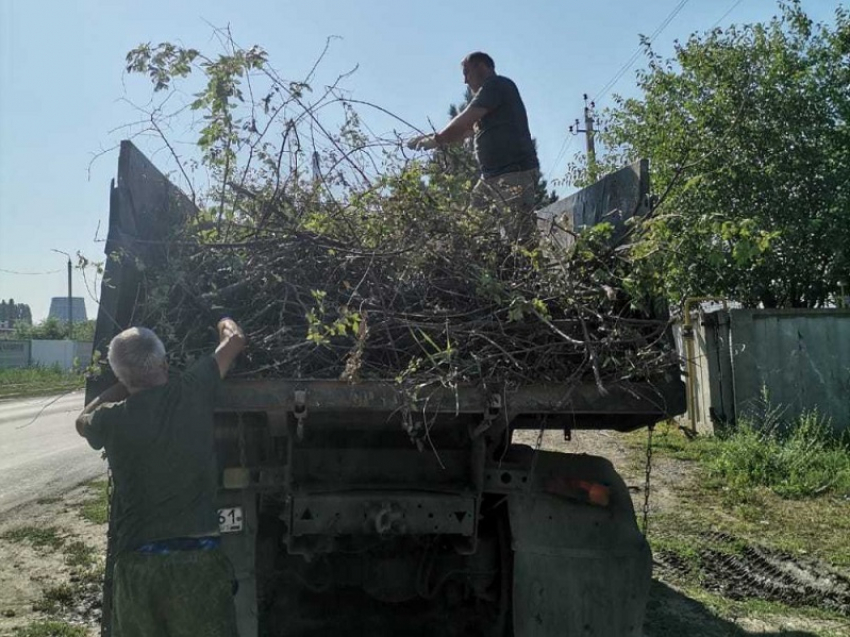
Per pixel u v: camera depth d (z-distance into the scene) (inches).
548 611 145.0
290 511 138.4
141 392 119.7
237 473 141.5
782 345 431.2
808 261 471.8
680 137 491.5
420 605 169.2
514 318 137.5
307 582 157.6
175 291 146.6
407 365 140.0
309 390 130.4
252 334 142.3
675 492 318.7
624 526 149.6
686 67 511.2
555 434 226.4
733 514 287.1
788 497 307.6
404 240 155.9
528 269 153.3
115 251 137.4
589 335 142.3
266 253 152.8
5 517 301.3
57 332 1780.3
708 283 442.6
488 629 166.6
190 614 112.3
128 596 112.8
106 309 137.4
